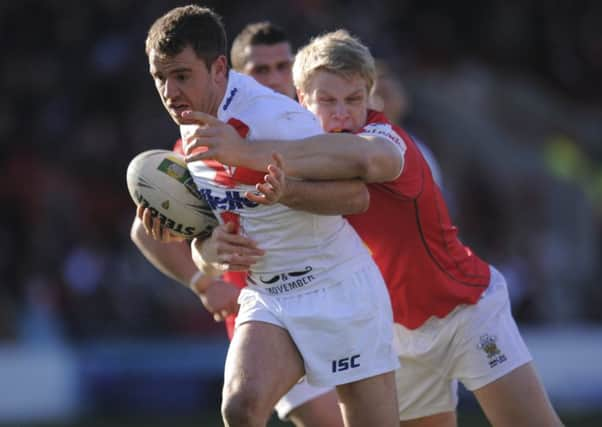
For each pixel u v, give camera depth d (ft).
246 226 51.47
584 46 248.11
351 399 52.13
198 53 48.73
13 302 148.56
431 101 205.98
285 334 51.03
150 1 195.31
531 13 241.96
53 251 159.63
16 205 167.32
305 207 49.21
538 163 207.31
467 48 231.71
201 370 131.95
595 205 198.70
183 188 53.62
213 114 50.21
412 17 226.38
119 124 184.34
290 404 64.90
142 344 135.23
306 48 54.60
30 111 186.60
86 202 172.24
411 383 59.62
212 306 61.72
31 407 126.00
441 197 57.52
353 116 53.42
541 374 136.05
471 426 116.06
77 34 195.11
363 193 50.34
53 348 134.00
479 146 201.57
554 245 182.91
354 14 208.54
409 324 58.34
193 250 55.42
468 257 58.95
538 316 159.53
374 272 53.06
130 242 162.09
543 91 238.07
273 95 50.52
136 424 119.85
